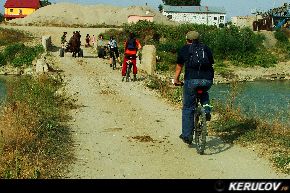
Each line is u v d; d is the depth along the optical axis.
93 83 17.66
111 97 14.35
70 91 15.26
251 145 8.42
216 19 98.31
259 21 64.12
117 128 10.04
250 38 45.34
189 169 7.16
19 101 10.71
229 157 7.78
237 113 10.97
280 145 8.30
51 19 77.19
